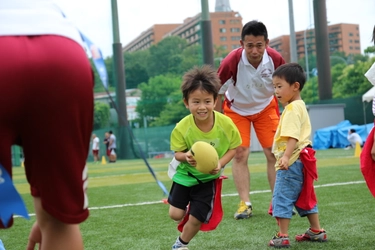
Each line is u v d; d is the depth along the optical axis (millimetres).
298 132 3467
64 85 1571
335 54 35062
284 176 3510
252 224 4328
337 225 4047
